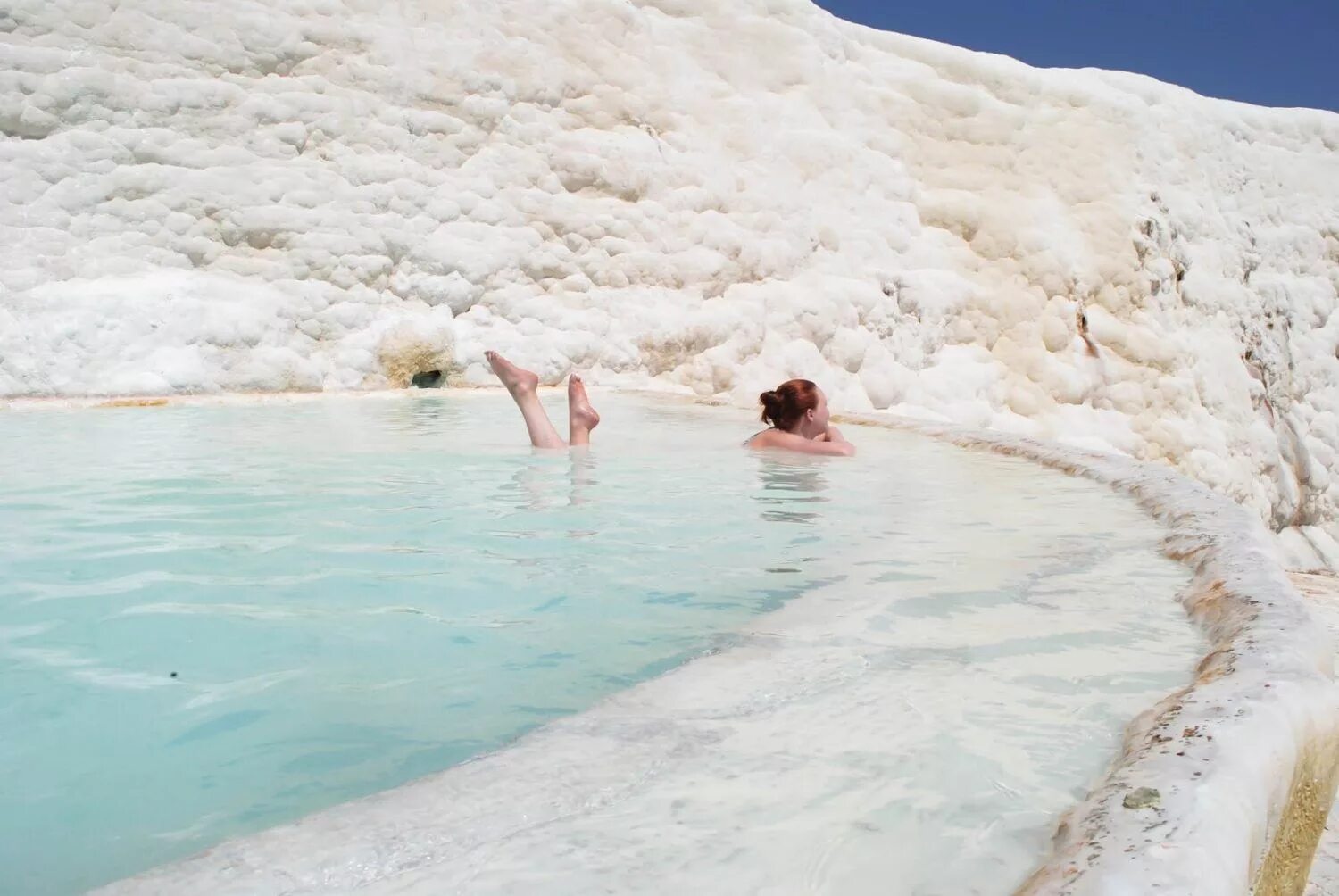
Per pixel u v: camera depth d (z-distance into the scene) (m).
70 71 8.19
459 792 1.35
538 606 2.35
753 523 3.41
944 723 1.62
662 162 11.20
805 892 1.13
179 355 7.86
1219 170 15.39
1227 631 2.01
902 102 13.54
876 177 12.81
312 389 8.46
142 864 1.21
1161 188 14.51
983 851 1.22
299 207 8.95
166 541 2.97
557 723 1.60
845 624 2.20
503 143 10.27
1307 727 1.52
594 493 3.96
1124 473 4.38
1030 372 12.70
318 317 8.78
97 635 2.09
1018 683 1.81
